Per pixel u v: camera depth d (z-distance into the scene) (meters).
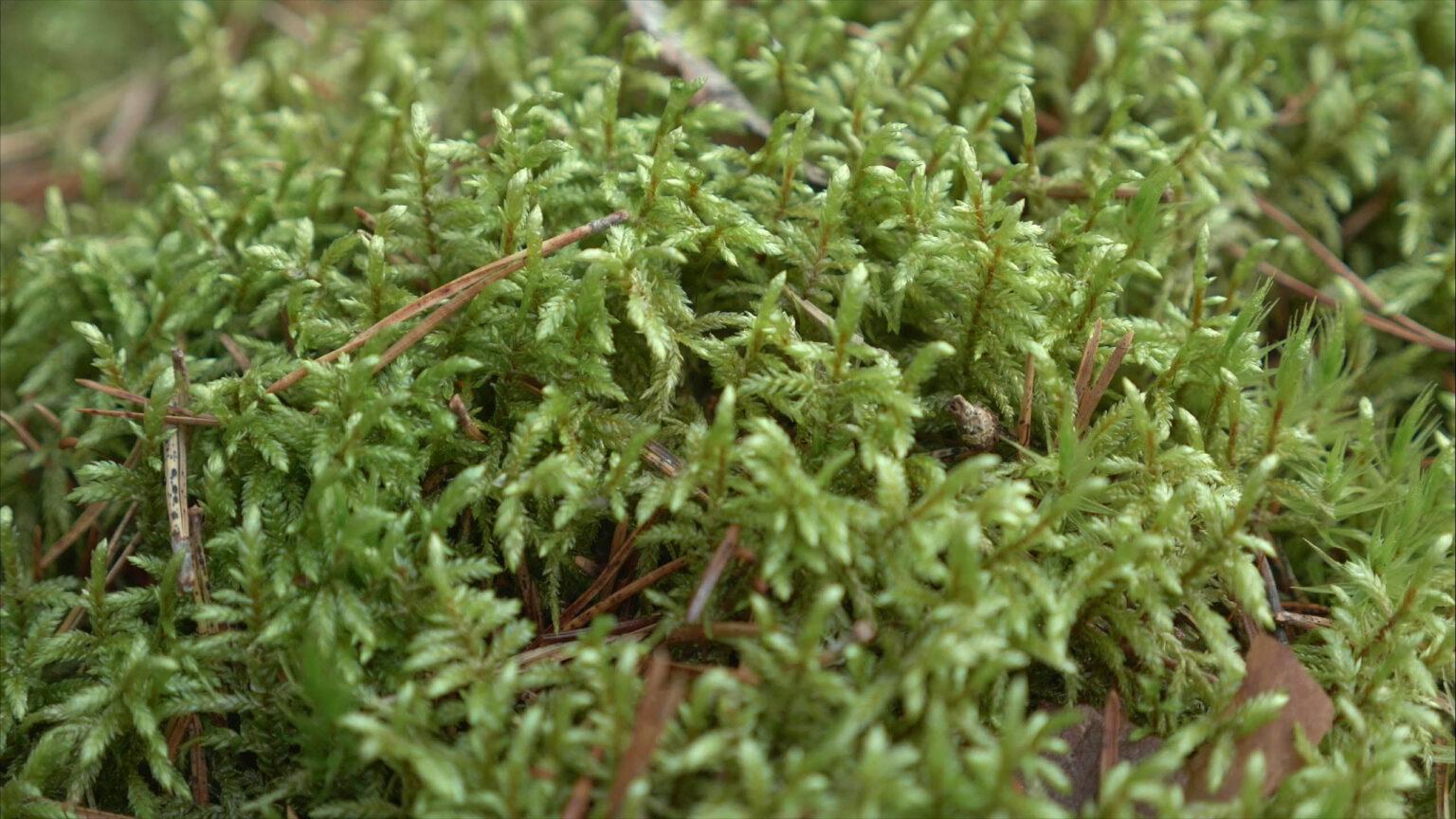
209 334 0.30
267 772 0.27
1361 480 0.29
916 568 0.26
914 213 0.29
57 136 0.38
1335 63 0.33
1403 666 0.27
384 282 0.28
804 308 0.29
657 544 0.28
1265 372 0.29
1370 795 0.26
